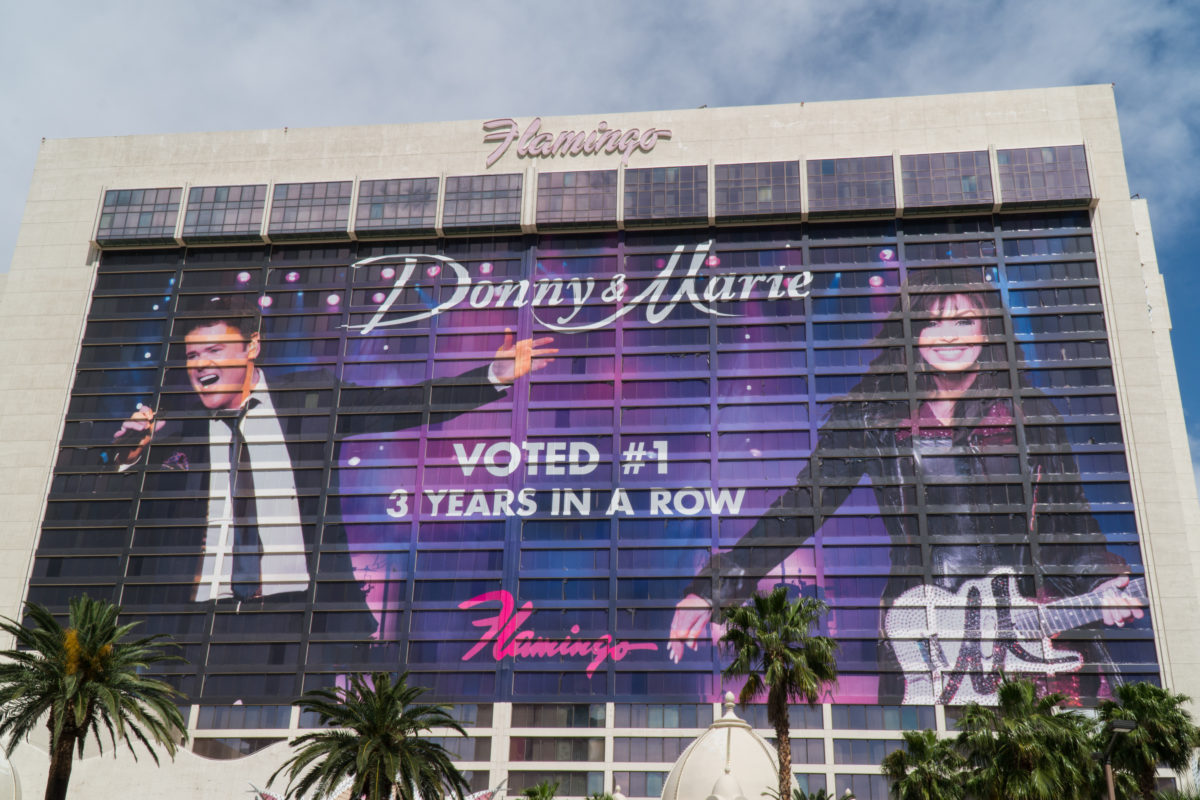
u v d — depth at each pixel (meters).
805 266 132.50
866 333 129.12
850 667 115.50
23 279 140.12
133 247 141.00
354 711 72.31
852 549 120.62
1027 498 121.06
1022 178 132.38
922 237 132.62
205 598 123.94
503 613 120.81
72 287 139.50
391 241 138.62
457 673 118.94
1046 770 63.12
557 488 125.38
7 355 136.62
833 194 133.50
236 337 135.50
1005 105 135.75
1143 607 116.31
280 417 131.25
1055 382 125.50
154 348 136.00
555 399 129.25
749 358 129.25
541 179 138.00
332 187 140.25
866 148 135.38
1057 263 130.25
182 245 140.25
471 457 127.56
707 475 124.69
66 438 132.62
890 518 121.50
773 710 69.12
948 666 115.19
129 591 125.12
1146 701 72.81
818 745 113.00
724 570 120.62
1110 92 135.62
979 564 119.00
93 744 115.56
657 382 129.12
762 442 125.56
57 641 68.19
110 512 128.88
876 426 125.06
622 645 118.62
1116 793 69.00
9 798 71.00
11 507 129.62
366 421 130.38
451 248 137.62
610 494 124.81
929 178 133.25
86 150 145.12
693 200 135.12
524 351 131.62
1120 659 114.62
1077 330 127.38
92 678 67.75
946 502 121.69
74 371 135.62
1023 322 128.12
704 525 122.75
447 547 124.00
